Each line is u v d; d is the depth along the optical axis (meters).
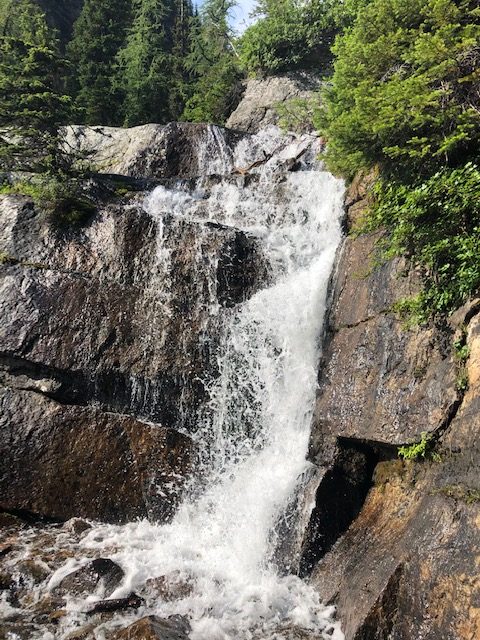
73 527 7.41
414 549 4.76
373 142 6.85
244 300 9.52
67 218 9.81
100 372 8.50
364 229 7.01
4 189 10.58
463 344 5.27
